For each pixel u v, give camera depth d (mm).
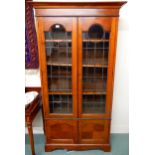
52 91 1881
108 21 1624
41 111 2338
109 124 1978
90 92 1877
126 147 2178
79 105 1902
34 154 1938
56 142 2070
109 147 2070
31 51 2018
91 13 1602
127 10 2008
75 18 1617
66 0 1985
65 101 1961
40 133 2453
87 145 2070
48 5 1565
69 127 1997
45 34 1694
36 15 1609
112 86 1830
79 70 1775
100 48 1758
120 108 2379
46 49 1751
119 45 2123
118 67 2203
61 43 1744
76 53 1721
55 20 1624
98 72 1849
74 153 2070
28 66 2074
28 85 2184
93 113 1948
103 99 1940
